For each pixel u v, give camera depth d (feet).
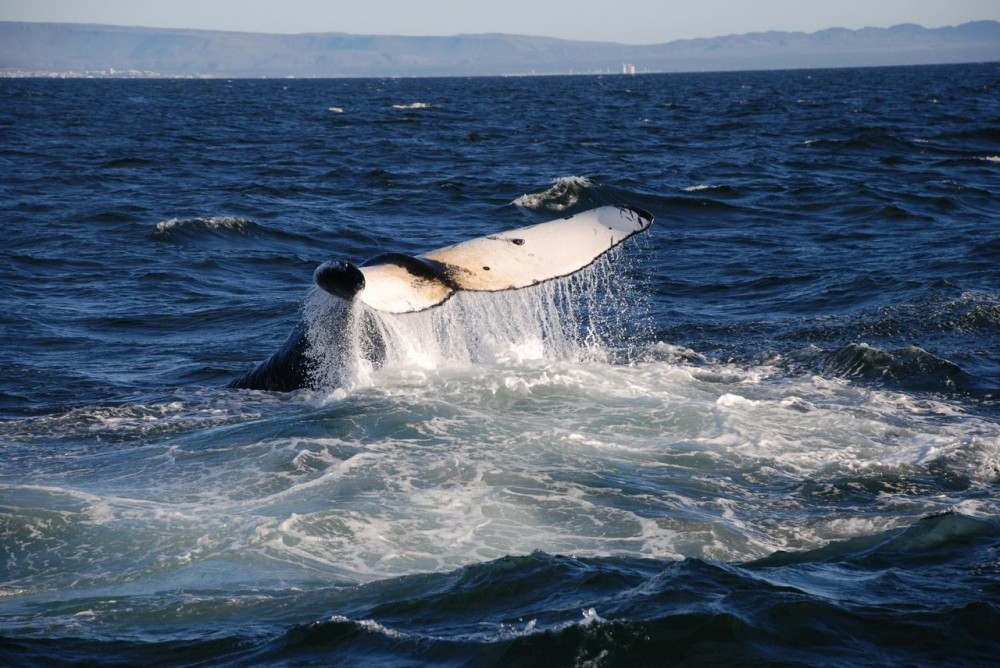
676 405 57.93
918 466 49.80
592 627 31.27
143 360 79.05
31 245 133.49
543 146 293.23
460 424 54.19
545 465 49.34
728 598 33.32
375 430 53.52
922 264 110.73
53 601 36.70
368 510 43.88
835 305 93.25
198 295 106.11
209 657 31.83
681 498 45.93
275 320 93.40
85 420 59.82
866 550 39.06
